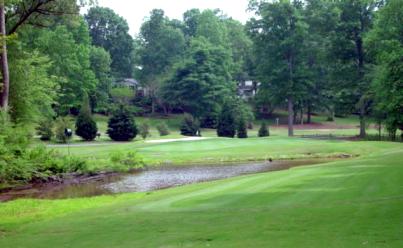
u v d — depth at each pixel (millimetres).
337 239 8141
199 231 9922
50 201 18719
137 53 100125
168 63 94438
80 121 50125
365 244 7668
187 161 33500
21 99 30688
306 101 72250
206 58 78375
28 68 31281
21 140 23250
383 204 10969
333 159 34219
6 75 26656
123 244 9391
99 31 107375
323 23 55625
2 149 20531
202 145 41750
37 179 24469
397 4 45281
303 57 59969
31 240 10680
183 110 84312
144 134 53125
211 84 76938
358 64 55344
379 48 47031
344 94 53562
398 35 46031
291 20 58750
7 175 22031
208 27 92812
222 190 16344
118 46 106688
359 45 54875
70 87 70688
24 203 18234
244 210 12008
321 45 60406
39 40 57031
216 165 31609
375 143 41500
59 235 10961
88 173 27031
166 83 80250
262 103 81250
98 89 81188
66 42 64688
